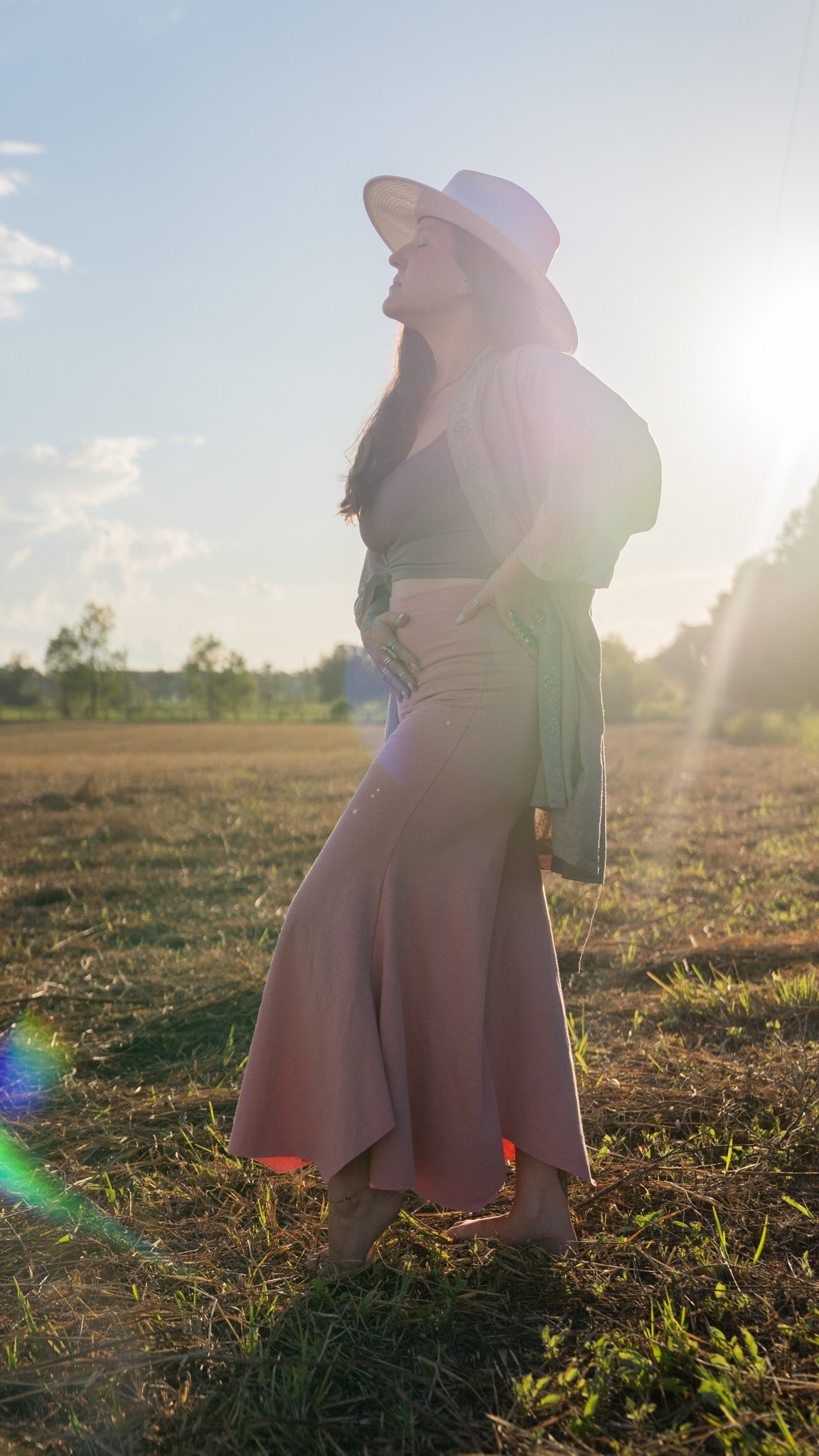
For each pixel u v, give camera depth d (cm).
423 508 195
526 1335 167
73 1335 169
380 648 198
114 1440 144
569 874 197
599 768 195
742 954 417
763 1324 165
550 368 182
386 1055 176
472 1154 182
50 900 623
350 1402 150
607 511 177
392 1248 194
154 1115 270
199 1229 207
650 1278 181
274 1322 169
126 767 2020
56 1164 244
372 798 184
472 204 200
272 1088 183
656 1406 147
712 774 1416
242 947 465
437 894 185
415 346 208
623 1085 270
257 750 2744
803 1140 228
